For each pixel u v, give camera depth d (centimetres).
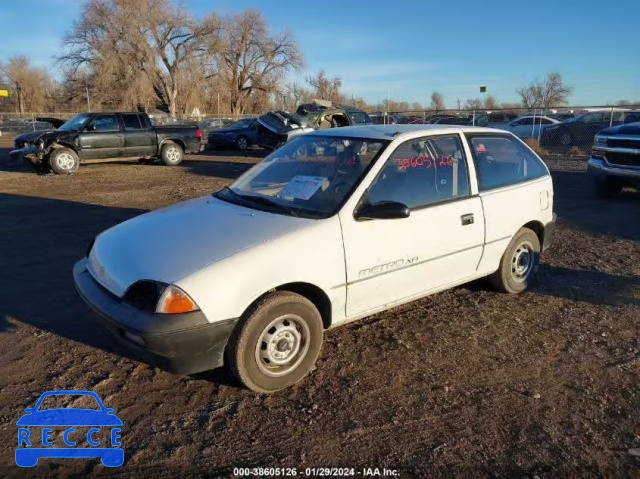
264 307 320
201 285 302
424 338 417
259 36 5591
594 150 999
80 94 5247
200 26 5153
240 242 331
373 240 368
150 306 306
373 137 409
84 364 372
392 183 387
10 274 557
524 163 505
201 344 304
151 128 1633
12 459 277
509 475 269
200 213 386
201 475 268
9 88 6994
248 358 322
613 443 294
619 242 706
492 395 340
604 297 507
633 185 940
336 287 353
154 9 4862
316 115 1866
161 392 340
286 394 340
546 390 346
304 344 346
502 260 485
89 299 332
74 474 268
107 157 1547
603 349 402
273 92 5812
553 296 509
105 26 4822
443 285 432
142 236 358
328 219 352
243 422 311
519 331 432
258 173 443
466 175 440
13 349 392
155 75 5041
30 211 898
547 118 2377
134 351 317
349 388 347
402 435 300
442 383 353
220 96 5400
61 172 1446
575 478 267
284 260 327
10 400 328
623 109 1812
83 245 675
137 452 285
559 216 873
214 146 2400
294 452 285
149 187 1184
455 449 288
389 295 389
